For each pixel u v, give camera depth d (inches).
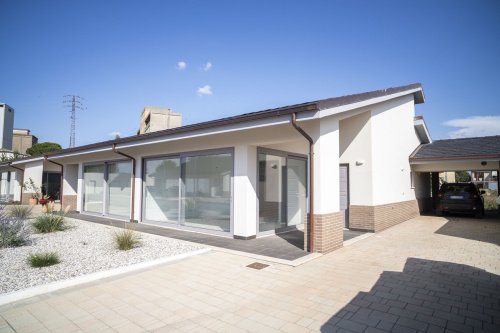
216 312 147.6
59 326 133.6
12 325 134.3
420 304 156.6
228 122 273.6
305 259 236.5
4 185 877.8
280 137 291.4
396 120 462.3
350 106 281.4
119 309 150.7
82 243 296.7
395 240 322.0
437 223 463.5
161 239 319.0
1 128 1916.8
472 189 543.5
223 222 342.3
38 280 189.3
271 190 354.6
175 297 165.6
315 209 260.5
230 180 336.5
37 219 376.8
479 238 335.3
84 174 583.5
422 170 573.9
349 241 311.9
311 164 262.7
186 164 390.3
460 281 191.3
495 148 487.8
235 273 205.8
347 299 162.7
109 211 515.2
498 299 163.3
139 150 442.0
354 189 385.7
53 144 1549.0
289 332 128.6
